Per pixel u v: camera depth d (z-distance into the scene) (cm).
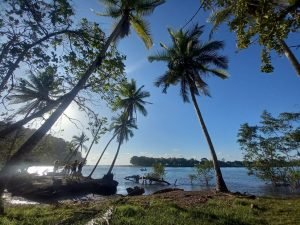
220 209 1241
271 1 624
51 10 636
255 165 3189
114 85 895
